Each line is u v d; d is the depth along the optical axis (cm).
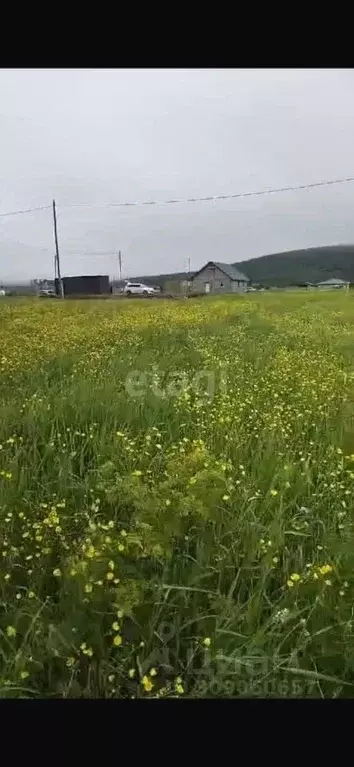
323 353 629
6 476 295
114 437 363
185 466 293
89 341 697
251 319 944
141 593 212
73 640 203
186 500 250
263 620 221
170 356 641
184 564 246
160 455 333
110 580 220
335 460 341
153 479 297
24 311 906
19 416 409
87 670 201
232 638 204
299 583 228
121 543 236
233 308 1107
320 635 206
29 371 534
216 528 264
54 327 771
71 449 357
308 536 265
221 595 222
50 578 240
